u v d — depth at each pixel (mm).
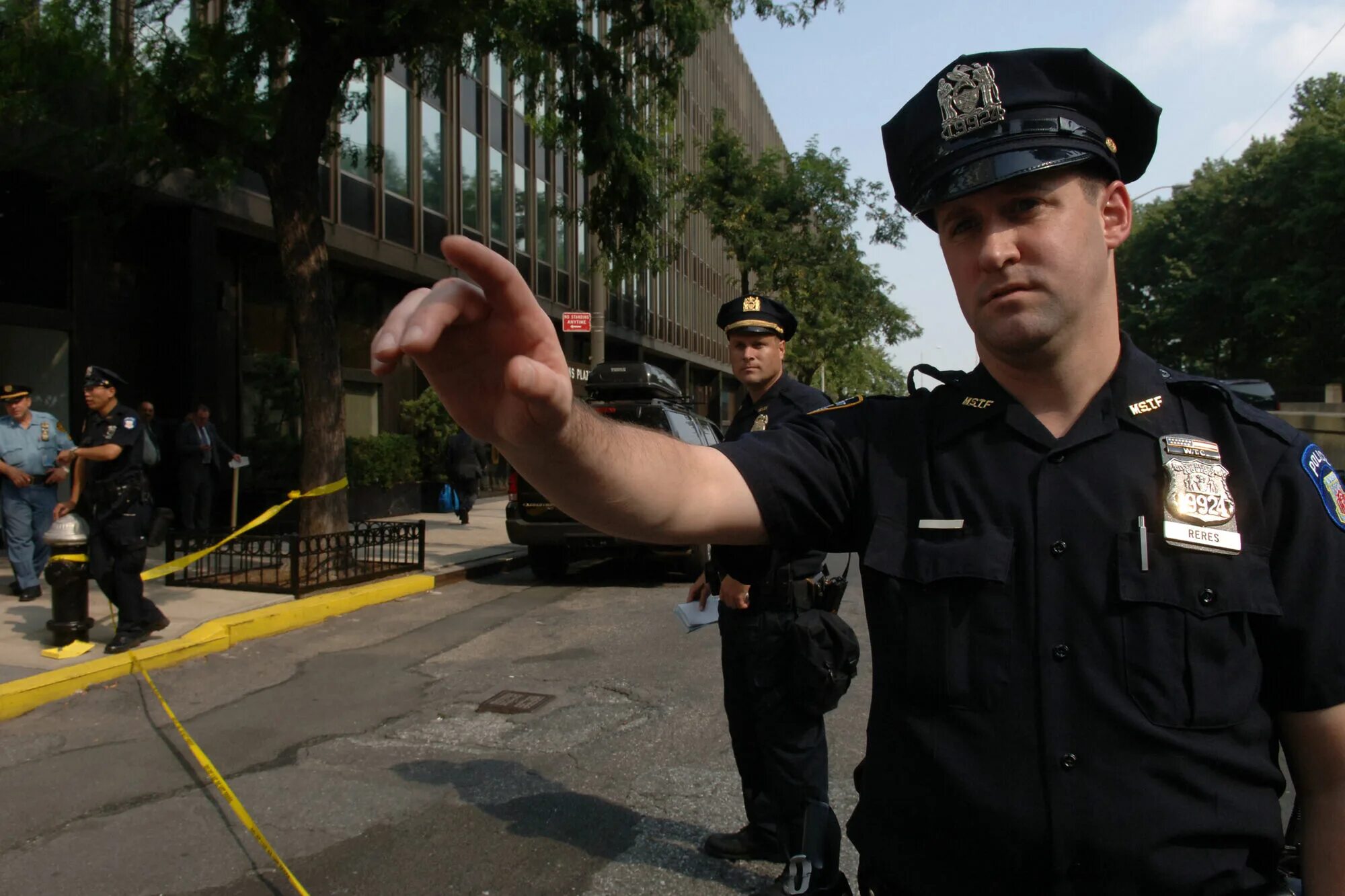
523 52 8695
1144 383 1282
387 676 5895
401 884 3197
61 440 7891
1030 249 1250
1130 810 1115
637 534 1246
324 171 14781
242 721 4953
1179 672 1135
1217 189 40938
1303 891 1199
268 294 15023
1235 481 1195
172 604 7531
